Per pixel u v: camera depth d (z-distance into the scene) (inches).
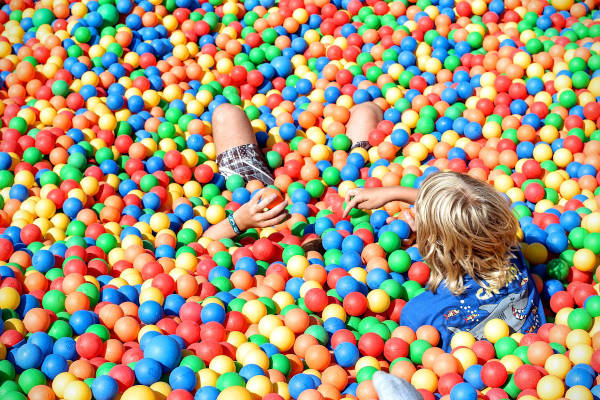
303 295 147.0
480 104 213.6
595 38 242.7
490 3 260.8
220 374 119.6
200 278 150.7
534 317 135.1
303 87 236.5
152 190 190.9
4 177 186.5
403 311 138.3
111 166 197.3
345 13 264.1
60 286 143.6
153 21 254.2
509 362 122.2
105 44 242.5
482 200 123.7
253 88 241.0
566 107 210.5
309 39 257.6
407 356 129.5
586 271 153.6
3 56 240.1
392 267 154.3
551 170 190.9
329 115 223.5
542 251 155.6
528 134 198.8
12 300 134.6
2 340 124.5
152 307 136.0
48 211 175.6
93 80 226.2
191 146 213.2
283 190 199.8
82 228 171.8
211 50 248.7
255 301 138.7
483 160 197.0
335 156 208.5
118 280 147.9
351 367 127.3
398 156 209.5
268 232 175.9
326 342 134.0
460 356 123.1
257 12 266.8
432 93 226.1
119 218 179.9
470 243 123.4
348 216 180.4
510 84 219.6
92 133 208.5
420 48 243.4
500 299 129.7
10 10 266.1
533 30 251.9
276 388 117.4
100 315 134.3
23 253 154.5
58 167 194.2
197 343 129.6
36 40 247.3
